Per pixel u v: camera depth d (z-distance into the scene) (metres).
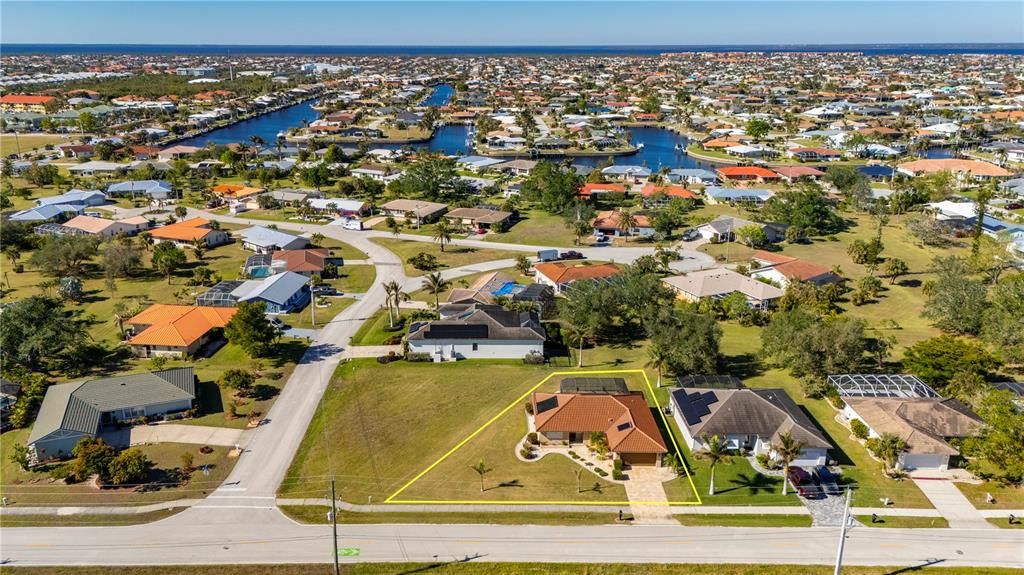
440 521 68.69
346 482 75.00
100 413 84.25
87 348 104.31
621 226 173.38
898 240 171.88
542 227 185.00
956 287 114.69
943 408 82.12
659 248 157.00
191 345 106.25
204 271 139.88
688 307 124.81
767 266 141.88
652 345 99.88
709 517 69.38
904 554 63.94
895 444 75.38
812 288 126.56
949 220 178.38
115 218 188.75
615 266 145.25
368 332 115.94
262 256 147.38
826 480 74.56
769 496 72.56
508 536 66.50
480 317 109.50
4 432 84.31
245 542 65.44
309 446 81.88
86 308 126.25
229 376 93.00
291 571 61.62
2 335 97.38
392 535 66.62
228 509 70.31
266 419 87.81
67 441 79.31
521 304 120.44
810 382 92.81
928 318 120.56
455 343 105.56
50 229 170.75
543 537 66.38
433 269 149.88
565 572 61.56
